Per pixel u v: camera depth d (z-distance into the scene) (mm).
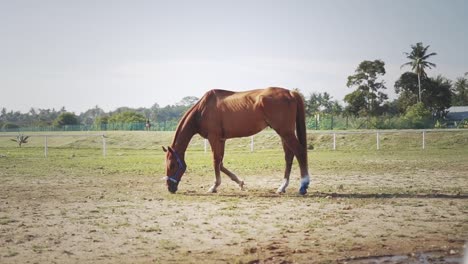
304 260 6562
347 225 8641
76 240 7758
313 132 42344
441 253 6844
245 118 12492
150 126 77188
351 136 41250
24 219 9453
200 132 13180
